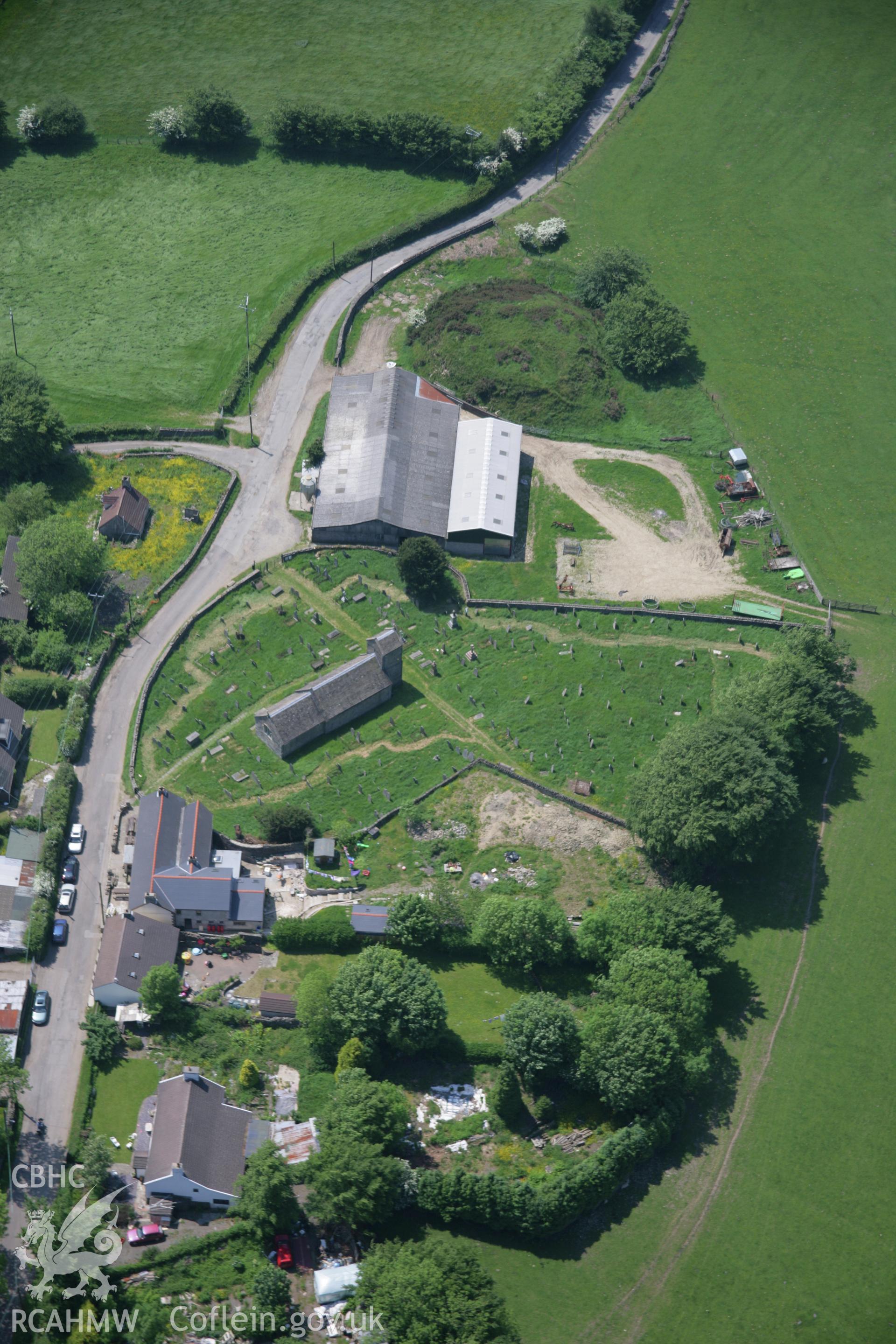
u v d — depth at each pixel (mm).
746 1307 151375
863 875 190375
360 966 163625
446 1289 140125
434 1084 163625
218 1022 166875
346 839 188000
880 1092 169375
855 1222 158500
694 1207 158500
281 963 174250
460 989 172750
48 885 176500
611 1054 159125
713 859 188250
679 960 168625
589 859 187375
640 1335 147875
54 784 190250
